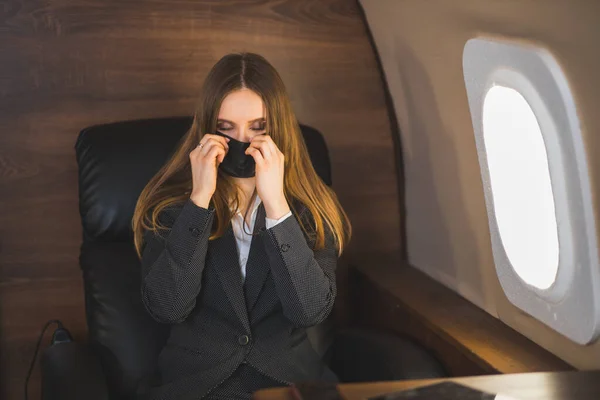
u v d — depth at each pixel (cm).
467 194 211
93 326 196
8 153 231
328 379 184
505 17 160
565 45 143
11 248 236
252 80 178
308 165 194
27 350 243
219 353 177
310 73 247
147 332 196
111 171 202
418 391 125
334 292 184
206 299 182
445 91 206
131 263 204
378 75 252
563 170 154
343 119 253
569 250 159
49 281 241
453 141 212
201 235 173
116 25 231
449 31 189
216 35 238
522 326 191
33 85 229
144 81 236
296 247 174
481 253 208
